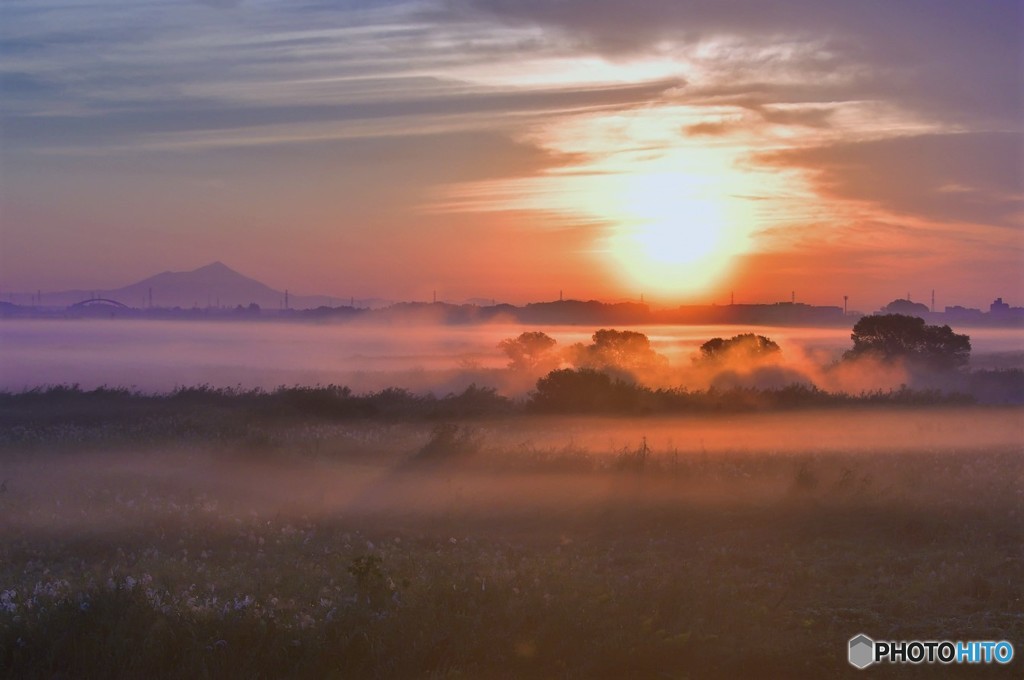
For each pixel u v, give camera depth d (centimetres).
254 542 1199
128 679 716
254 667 730
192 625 779
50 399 2988
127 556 1137
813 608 895
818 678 735
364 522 1319
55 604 841
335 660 741
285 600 931
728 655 754
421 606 836
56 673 724
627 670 741
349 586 971
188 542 1199
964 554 1081
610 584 952
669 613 832
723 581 983
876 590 954
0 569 1076
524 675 735
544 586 928
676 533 1234
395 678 723
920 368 6041
